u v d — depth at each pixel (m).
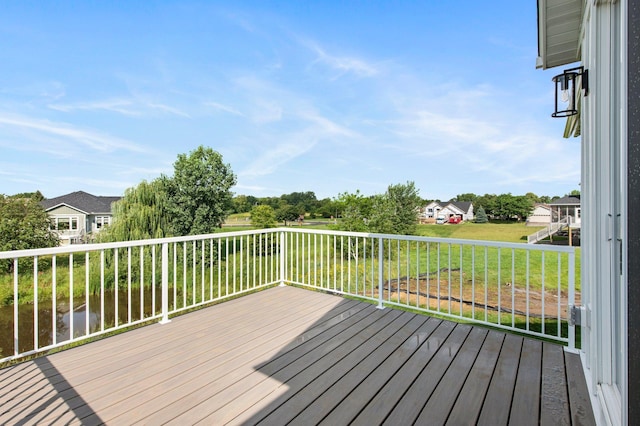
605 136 1.72
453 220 44.19
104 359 2.37
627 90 0.95
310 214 35.16
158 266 10.97
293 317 3.29
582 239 2.26
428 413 1.73
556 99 2.31
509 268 10.78
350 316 3.31
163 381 2.07
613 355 1.64
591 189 1.82
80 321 8.63
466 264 11.53
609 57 1.64
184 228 17.69
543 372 2.15
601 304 1.73
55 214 27.28
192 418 1.70
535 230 31.05
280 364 2.29
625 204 1.03
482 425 1.63
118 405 1.81
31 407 1.79
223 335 2.83
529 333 2.73
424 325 3.04
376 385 2.01
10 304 10.59
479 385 2.00
